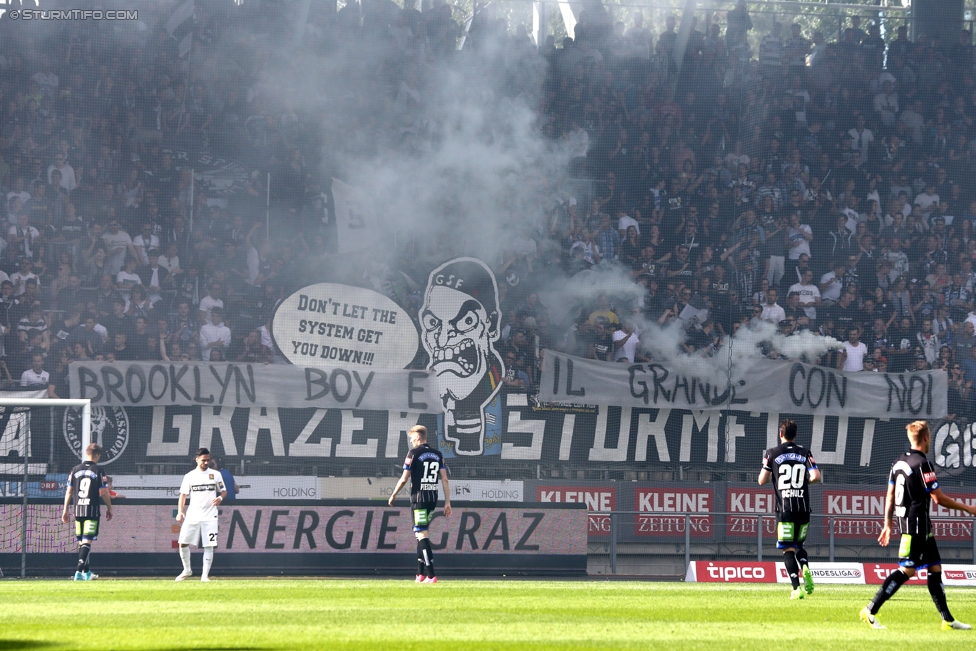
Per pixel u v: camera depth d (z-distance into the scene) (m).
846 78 61.97
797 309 56.19
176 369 48.94
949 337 56.88
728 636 21.47
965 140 62.16
